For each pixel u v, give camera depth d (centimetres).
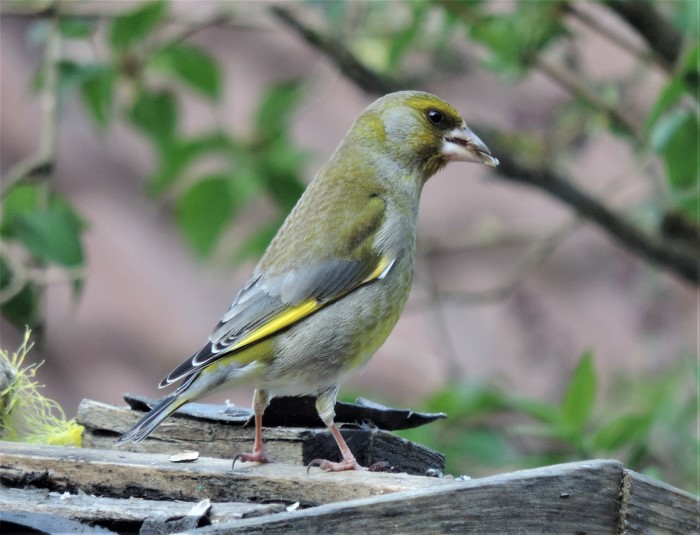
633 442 1083
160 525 639
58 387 1675
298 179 1318
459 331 1744
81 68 1255
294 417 844
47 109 1240
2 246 1133
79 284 1134
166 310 1727
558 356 1522
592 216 1342
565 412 1083
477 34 1255
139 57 1319
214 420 806
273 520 593
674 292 1560
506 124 1488
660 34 1247
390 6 1366
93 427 824
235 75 1809
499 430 1147
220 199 1324
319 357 848
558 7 1245
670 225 1337
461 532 628
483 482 635
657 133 1060
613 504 671
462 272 1788
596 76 1505
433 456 851
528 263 1425
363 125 951
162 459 730
